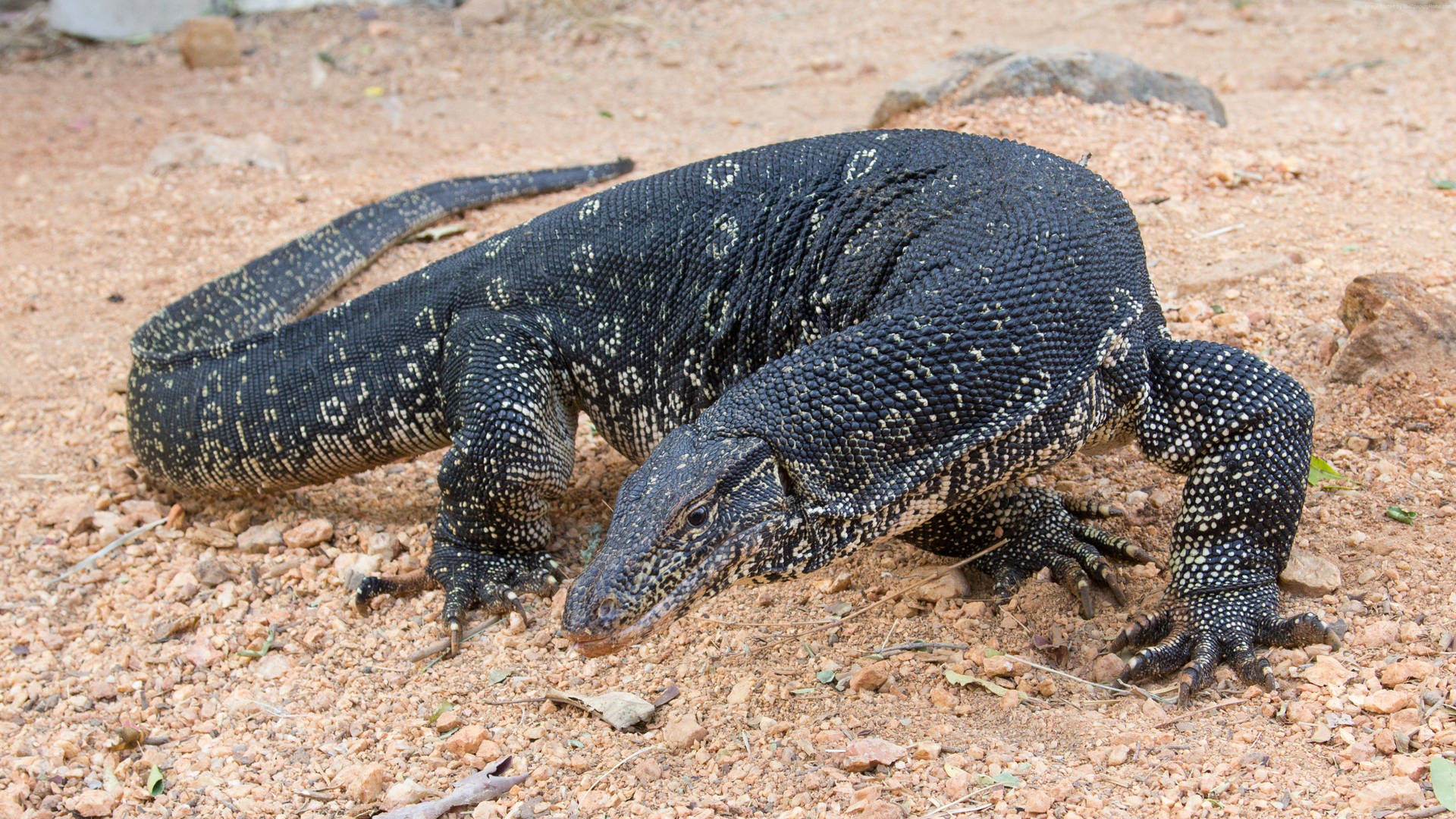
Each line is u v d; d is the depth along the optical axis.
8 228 16.48
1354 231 11.54
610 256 8.83
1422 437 8.67
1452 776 5.61
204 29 22.97
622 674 7.86
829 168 8.21
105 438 12.03
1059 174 7.50
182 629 9.09
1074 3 22.92
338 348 9.88
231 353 10.29
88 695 8.40
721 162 8.72
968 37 21.42
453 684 8.11
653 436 8.95
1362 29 20.12
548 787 6.84
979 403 6.57
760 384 6.73
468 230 14.47
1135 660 6.89
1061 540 8.20
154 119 20.59
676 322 8.58
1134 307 7.06
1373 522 7.95
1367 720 6.18
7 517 10.75
